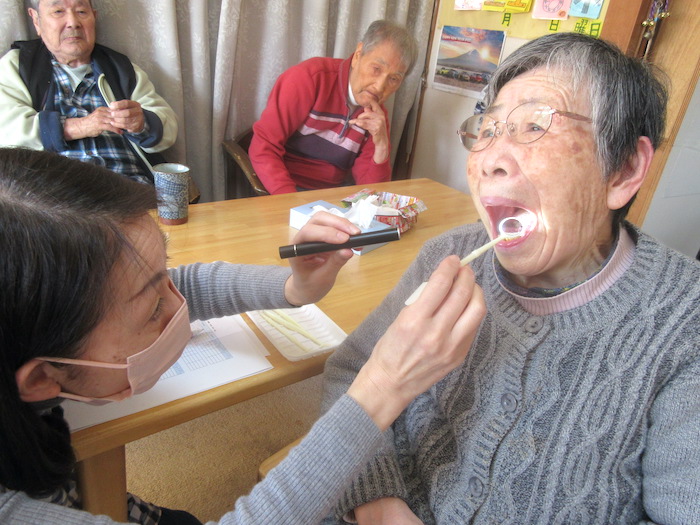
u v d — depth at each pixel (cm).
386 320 81
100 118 182
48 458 56
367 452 55
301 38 256
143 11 209
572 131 55
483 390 68
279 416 170
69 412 68
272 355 85
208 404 73
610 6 175
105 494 72
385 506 69
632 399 59
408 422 78
